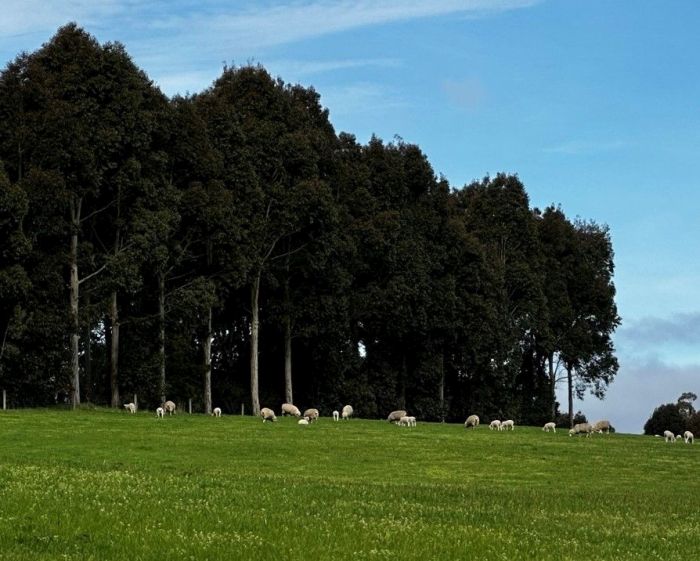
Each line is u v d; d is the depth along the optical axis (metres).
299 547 19.47
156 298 73.56
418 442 54.66
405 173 94.69
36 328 62.91
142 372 70.62
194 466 39.84
